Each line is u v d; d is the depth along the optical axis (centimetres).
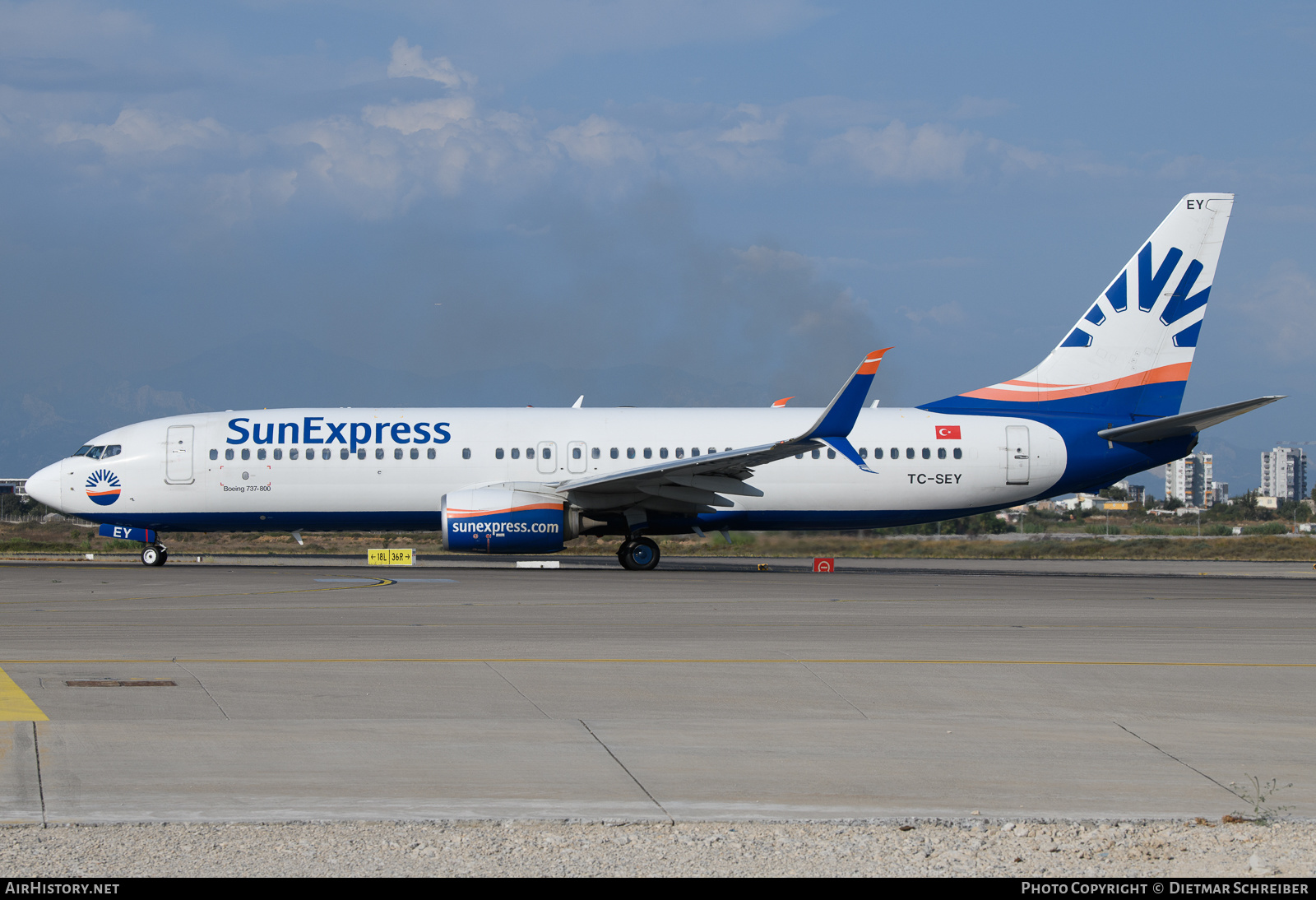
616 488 6122
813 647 3170
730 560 8125
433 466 6406
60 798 1662
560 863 1389
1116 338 6556
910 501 6488
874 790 1770
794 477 6419
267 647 3109
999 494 6512
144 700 2364
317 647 3103
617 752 1981
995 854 1455
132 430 6506
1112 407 6575
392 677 2653
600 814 1616
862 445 6462
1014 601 4597
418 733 2100
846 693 2531
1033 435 6488
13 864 1357
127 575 5709
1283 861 1438
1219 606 4425
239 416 6525
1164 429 6381
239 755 1920
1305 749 2056
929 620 3847
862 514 6506
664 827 1553
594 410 6625
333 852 1418
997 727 2212
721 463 5853
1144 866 1412
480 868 1365
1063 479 6525
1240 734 2177
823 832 1541
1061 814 1652
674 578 5762
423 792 1716
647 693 2505
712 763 1914
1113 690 2589
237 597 4494
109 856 1394
